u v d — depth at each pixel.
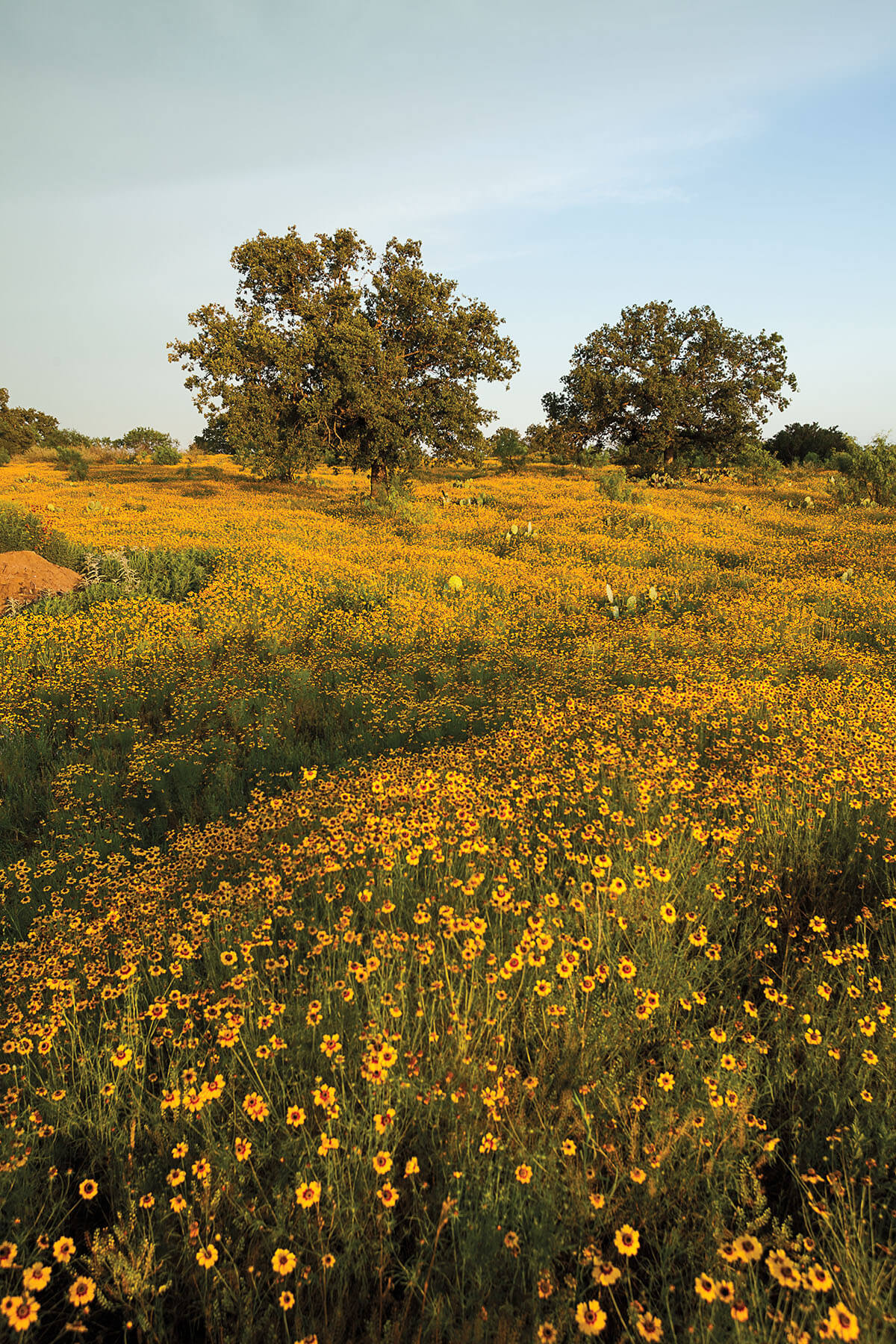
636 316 43.41
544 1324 1.65
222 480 41.47
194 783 6.28
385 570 15.76
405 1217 2.22
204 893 4.02
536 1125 2.45
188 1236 2.06
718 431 42.72
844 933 3.50
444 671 9.12
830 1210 2.13
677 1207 2.17
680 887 3.60
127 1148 2.48
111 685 8.70
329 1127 2.24
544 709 7.11
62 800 6.01
